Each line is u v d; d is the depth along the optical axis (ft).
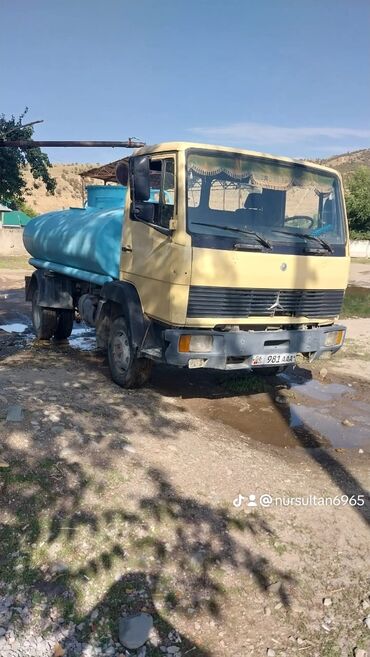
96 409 18.58
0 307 43.45
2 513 12.48
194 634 10.30
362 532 13.61
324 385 25.64
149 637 10.11
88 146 47.57
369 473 16.90
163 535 12.49
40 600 10.57
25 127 54.80
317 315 20.16
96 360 26.48
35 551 11.60
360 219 128.98
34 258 31.76
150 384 23.24
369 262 114.42
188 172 17.34
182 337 17.44
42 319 29.66
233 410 21.50
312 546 12.88
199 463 15.83
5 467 13.88
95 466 14.58
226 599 11.10
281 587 11.53
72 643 9.92
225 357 18.15
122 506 13.19
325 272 19.65
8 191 64.64
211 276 17.37
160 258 18.26
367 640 10.41
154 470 14.93
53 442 15.37
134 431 17.39
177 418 19.34
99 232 23.20
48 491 13.32
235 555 12.25
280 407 22.38
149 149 19.01
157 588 11.12
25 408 17.28
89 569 11.33
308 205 19.71
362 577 12.05
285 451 18.16
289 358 19.51
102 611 10.53
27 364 24.36
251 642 10.24
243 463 16.35
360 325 41.19
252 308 18.43
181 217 17.20
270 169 18.94
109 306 22.26
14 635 9.91
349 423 20.88
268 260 18.15
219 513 13.56
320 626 10.69
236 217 18.17
